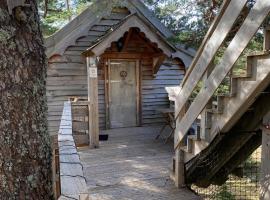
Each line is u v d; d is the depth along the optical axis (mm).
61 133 3133
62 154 2246
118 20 7770
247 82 2684
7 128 1425
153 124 8383
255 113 3377
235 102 2883
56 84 7367
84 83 7602
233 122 3166
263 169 3160
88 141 6223
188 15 6766
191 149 3805
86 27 7453
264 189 3133
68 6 8609
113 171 4660
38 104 1540
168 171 4637
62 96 7445
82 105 6160
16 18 1447
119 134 7340
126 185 4074
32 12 1539
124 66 7969
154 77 8258
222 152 3883
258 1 2365
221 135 3383
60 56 7344
